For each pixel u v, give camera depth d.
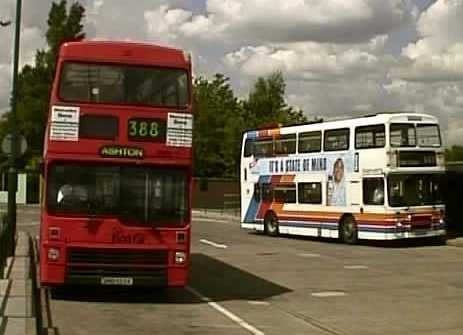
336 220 33.91
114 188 14.96
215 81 78.75
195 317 14.22
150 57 15.42
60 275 14.71
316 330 13.06
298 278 21.09
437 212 32.28
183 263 15.02
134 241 14.88
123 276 14.82
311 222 35.44
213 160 75.00
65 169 14.94
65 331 12.43
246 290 18.47
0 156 66.75
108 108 15.07
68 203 14.85
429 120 32.25
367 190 32.28
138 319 13.81
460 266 24.36
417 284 19.83
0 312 12.27
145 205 14.98
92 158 14.97
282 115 77.19
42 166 15.94
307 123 36.22
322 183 34.84
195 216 60.38
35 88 80.19
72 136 14.97
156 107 15.21
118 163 15.02
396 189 31.44
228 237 37.84
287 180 37.28
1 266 18.05
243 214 40.75
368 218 32.19
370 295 17.77
